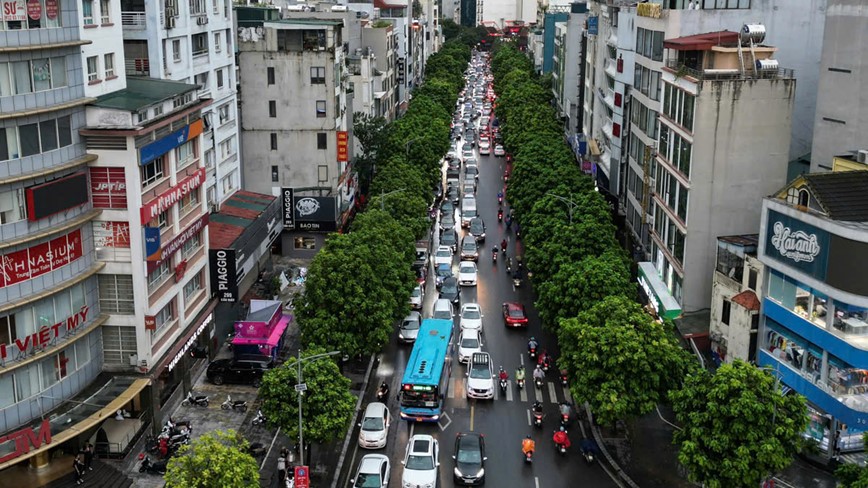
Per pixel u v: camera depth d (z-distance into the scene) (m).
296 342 65.06
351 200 96.06
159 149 49.28
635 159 81.69
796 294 48.62
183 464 35.03
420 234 80.50
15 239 41.50
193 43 68.81
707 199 58.25
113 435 47.25
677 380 47.12
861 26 53.31
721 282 55.56
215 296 61.72
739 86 56.50
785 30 69.31
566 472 47.94
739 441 39.28
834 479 46.09
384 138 106.75
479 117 181.88
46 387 44.03
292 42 84.94
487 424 53.69
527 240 70.00
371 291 56.22
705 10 69.38
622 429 53.00
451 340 61.03
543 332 69.12
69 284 44.59
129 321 48.25
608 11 103.56
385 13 174.88
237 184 80.94
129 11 59.94
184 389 55.81
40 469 44.12
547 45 190.00
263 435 51.22
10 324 42.06
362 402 56.41
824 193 46.53
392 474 47.75
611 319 48.28
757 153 57.75
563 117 149.12
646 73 76.44
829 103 56.25
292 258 85.19
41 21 42.41
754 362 52.59
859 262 43.38
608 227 68.38
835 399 45.00
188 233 54.69
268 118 85.00
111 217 47.06
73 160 44.97
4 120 40.84
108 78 50.19
